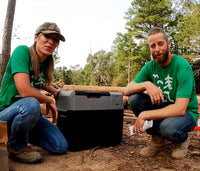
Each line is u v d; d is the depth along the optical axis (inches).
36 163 84.5
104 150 101.9
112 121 108.4
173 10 1189.1
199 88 765.9
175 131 83.4
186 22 862.5
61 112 101.9
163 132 86.7
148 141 118.9
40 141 95.9
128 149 104.0
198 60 868.0
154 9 1216.8
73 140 97.7
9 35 329.1
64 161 87.5
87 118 99.7
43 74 97.5
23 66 84.4
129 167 82.1
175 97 91.6
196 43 829.8
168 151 98.7
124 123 168.9
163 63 90.0
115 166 82.9
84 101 97.9
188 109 90.6
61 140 93.0
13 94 87.0
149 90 88.3
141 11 1273.4
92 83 1034.1
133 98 97.2
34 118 80.9
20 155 85.0
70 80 700.0
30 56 88.9
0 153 63.8
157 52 86.8
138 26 1293.1
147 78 99.9
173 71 88.5
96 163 85.8
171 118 84.9
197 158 92.4
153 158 91.4
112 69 1342.3
